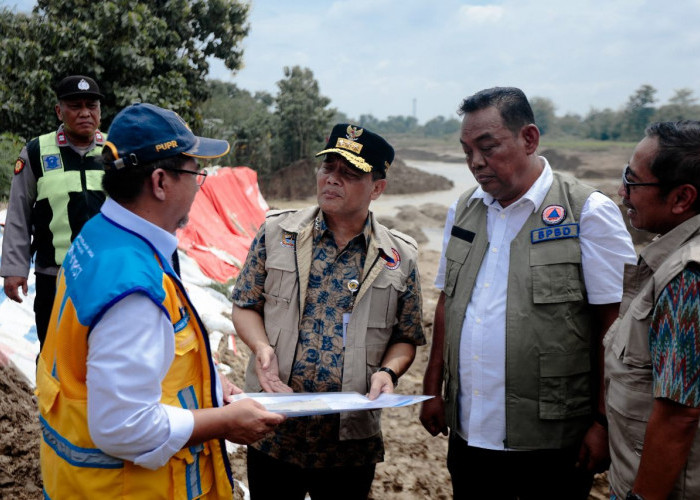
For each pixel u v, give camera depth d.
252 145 22.94
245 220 9.41
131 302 1.33
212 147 1.57
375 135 2.18
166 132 1.47
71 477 1.42
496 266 2.25
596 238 2.11
